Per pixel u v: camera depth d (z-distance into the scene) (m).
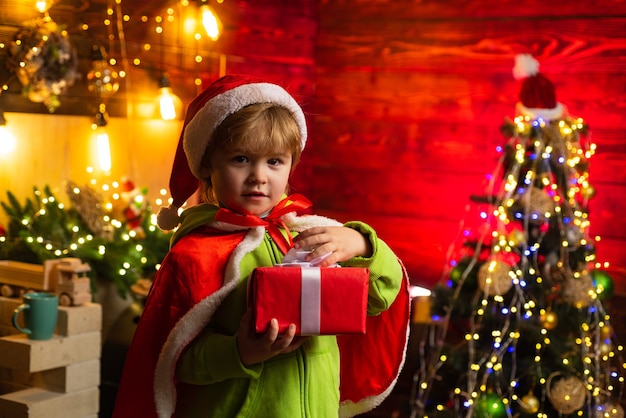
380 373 1.58
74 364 2.46
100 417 2.79
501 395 2.72
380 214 3.76
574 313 2.71
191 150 1.38
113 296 2.89
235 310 1.34
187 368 1.31
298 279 1.25
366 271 1.28
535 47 3.38
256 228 1.37
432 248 3.64
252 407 1.33
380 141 3.74
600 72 3.26
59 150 3.31
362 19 3.73
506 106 3.47
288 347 1.29
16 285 2.61
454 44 3.55
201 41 3.42
